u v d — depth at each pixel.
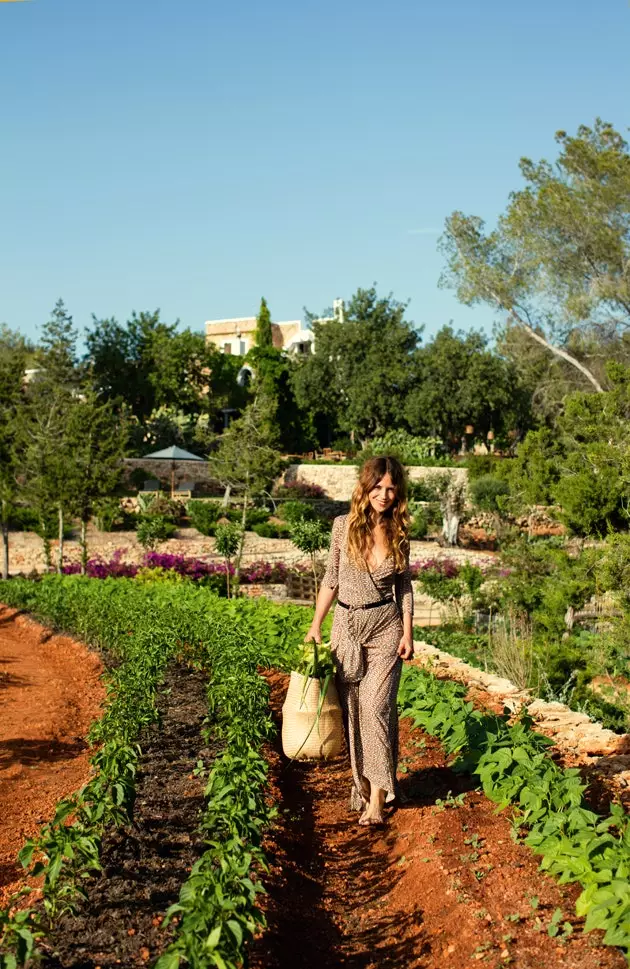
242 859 3.47
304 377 54.88
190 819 5.18
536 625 12.85
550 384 33.56
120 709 6.30
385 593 4.75
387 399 51.75
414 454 46.09
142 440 48.66
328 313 62.91
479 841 4.30
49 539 29.69
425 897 3.92
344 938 3.82
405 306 54.44
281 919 3.88
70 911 3.85
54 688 11.05
